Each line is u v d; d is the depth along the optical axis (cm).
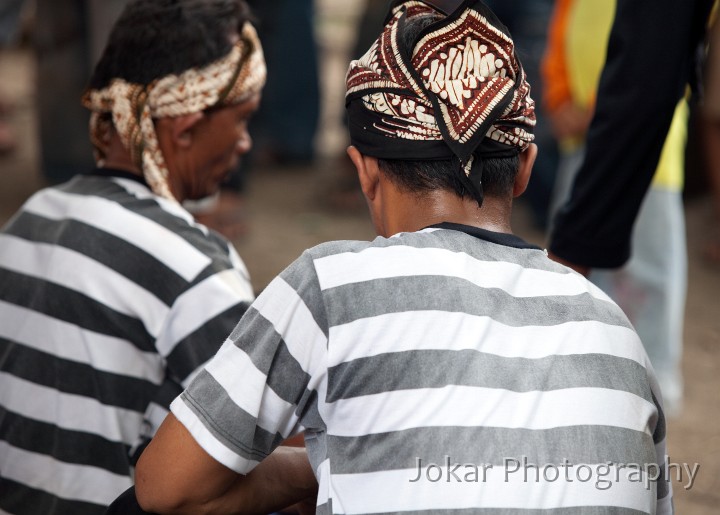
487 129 294
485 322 284
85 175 428
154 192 416
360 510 273
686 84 445
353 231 1175
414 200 308
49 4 1055
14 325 408
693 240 1182
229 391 287
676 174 709
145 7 408
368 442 277
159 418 397
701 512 670
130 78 406
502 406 276
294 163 1384
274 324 288
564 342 291
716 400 836
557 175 1117
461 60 298
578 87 727
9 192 1195
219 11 413
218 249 409
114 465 395
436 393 275
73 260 395
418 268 288
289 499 325
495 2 1073
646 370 306
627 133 434
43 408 399
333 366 281
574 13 725
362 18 1189
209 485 291
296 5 1301
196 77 407
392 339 279
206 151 429
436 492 269
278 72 1323
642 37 419
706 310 1014
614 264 478
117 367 392
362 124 310
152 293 392
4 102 1431
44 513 400
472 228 304
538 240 1138
